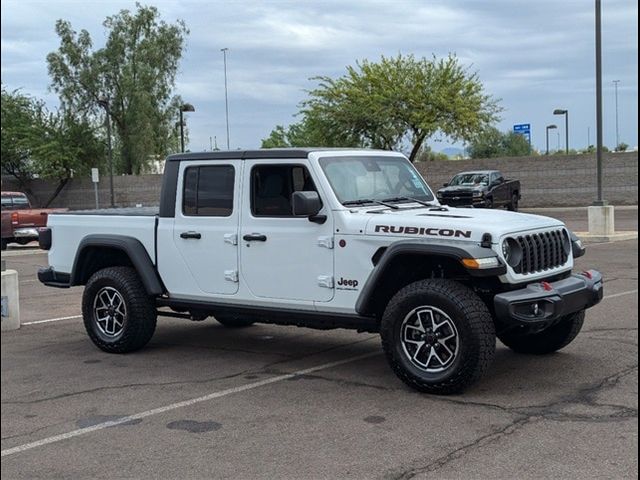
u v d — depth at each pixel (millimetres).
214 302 7469
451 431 5195
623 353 7289
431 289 5984
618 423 5238
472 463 4602
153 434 5359
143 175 43062
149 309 7938
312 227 6730
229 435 5285
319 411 5777
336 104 34938
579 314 7012
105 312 8141
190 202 7598
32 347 8547
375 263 6387
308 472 4551
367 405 5895
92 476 4621
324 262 6664
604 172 34156
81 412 5949
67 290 13781
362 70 35250
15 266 18344
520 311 5855
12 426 5637
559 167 35375
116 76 45188
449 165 37594
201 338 8875
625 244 18062
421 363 6152
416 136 35031
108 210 8805
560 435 5035
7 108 44562
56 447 5156
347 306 6566
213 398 6234
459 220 6191
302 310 6879
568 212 31484
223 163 7344
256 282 7121
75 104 45031
